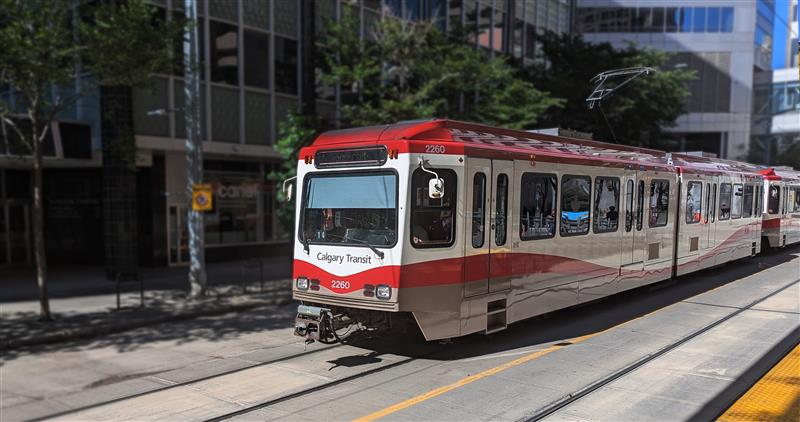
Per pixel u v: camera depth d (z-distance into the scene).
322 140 8.29
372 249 7.42
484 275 8.05
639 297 12.45
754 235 17.80
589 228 10.20
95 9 11.03
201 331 10.74
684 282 14.48
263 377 7.33
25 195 20.95
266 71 20.17
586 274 10.14
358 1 21.45
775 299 11.98
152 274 17.92
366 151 7.67
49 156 15.51
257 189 22.17
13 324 10.94
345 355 8.31
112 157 16.22
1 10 9.81
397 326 7.95
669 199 12.77
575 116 23.08
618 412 5.82
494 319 8.34
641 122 24.97
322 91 21.27
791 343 8.38
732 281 14.54
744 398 6.15
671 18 48.47
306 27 19.53
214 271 18.70
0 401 6.82
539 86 22.97
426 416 5.78
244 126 19.52
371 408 6.06
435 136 7.65
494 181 8.16
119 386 7.24
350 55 15.70
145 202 19.41
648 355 7.88
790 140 52.97
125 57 10.67
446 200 7.59
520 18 30.89
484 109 17.19
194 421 5.84
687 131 48.81
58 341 10.04
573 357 7.86
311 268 8.08
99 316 11.71
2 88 13.95
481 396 6.35
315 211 8.16
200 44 18.16
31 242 21.11
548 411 5.86
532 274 8.92
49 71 10.20
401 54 16.00
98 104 16.86
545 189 9.15
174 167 19.59
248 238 21.98
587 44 26.30
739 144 48.41
